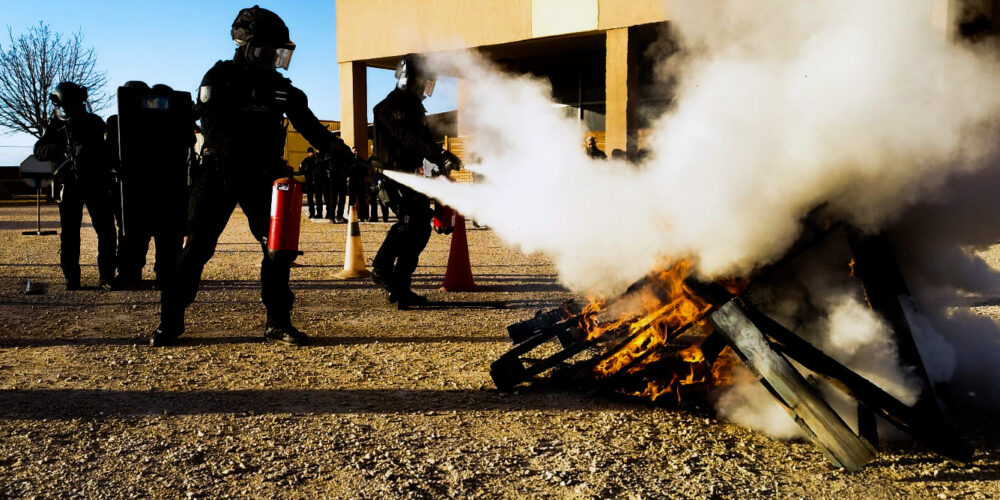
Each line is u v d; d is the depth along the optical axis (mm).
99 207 7438
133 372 4297
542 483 2770
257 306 6625
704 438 3219
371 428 3357
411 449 3098
